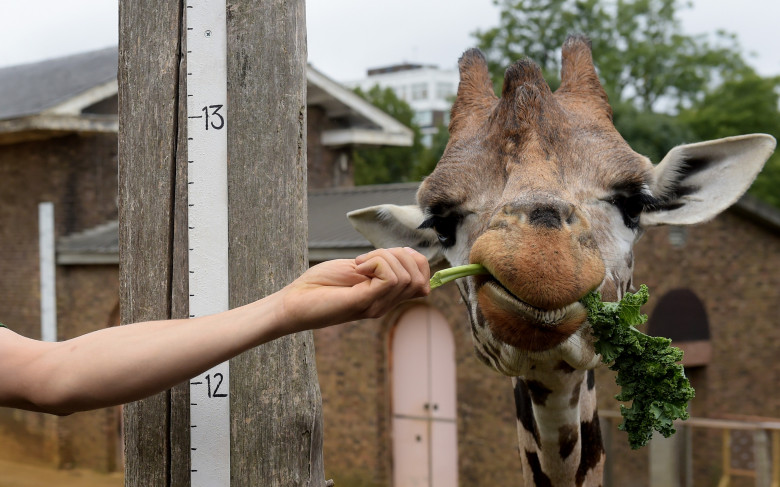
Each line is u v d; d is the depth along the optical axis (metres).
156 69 2.40
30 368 1.84
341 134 18.66
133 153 2.42
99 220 16.14
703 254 13.31
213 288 2.36
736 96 28.47
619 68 29.50
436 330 12.32
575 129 2.66
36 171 16.05
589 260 2.16
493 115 2.69
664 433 2.15
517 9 27.59
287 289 1.83
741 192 3.00
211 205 2.36
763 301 13.93
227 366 2.34
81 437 15.42
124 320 2.44
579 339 2.34
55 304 15.80
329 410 13.11
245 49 2.37
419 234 3.25
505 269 2.08
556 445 2.88
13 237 16.33
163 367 1.80
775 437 10.27
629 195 2.65
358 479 12.73
